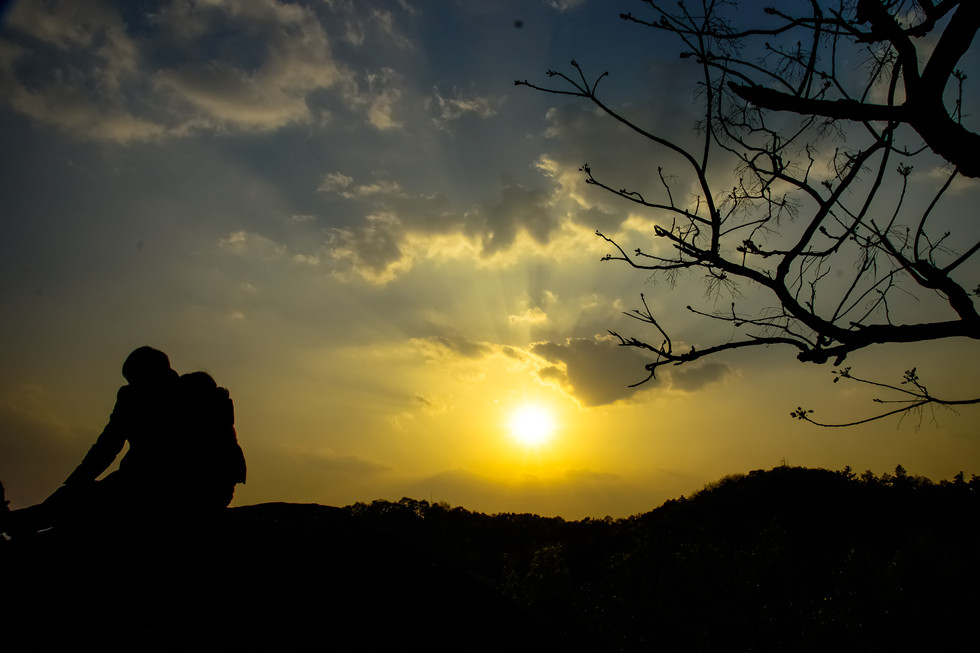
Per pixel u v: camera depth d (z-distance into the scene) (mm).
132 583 2898
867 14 3852
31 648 2469
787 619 15961
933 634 14172
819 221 3932
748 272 4090
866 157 3855
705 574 18000
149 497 3918
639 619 18094
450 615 3248
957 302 3961
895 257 4207
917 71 3746
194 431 4109
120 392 4160
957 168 3898
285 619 2826
